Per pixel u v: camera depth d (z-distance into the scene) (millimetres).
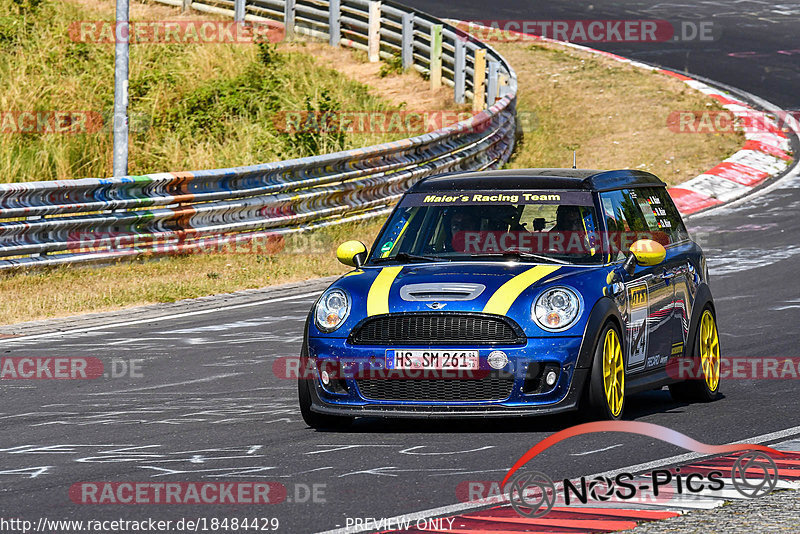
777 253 59812
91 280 54750
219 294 53500
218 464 25500
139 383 36000
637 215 32656
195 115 85188
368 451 26469
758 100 100188
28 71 89688
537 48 119250
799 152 87750
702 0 143125
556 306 27703
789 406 30672
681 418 29594
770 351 38719
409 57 105250
